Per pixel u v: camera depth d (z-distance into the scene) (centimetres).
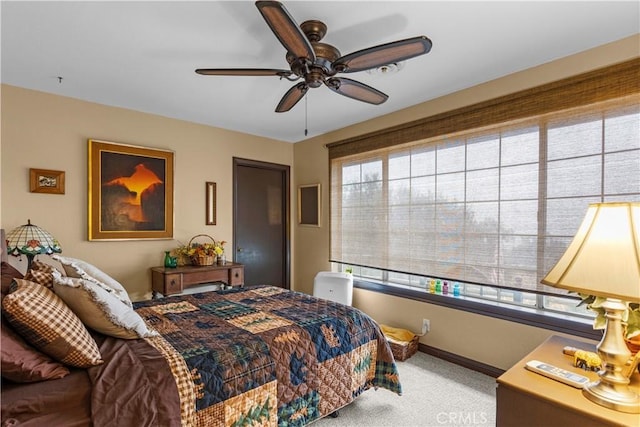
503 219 251
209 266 350
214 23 185
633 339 127
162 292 315
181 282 323
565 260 118
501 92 252
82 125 300
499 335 253
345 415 206
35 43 205
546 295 225
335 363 192
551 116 227
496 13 175
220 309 222
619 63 197
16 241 235
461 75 251
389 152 339
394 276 349
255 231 432
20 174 269
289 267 459
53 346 120
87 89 278
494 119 255
